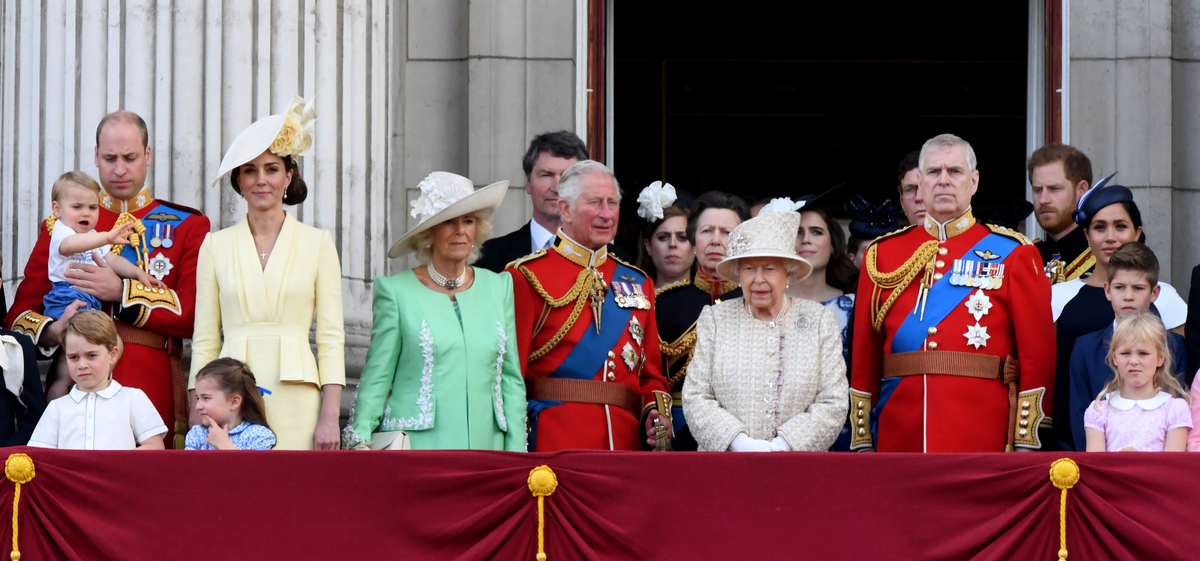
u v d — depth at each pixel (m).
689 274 28.48
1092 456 20.19
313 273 23.38
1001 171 53.31
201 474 20.67
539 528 20.48
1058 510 20.12
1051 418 23.33
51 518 20.56
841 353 23.27
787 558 20.31
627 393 24.27
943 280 23.69
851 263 29.09
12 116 29.52
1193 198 32.41
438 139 33.31
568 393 23.94
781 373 22.97
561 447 23.64
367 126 31.38
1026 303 23.23
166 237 25.03
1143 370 22.22
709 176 54.09
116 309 24.11
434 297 23.31
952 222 23.95
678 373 26.27
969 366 23.22
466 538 20.56
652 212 27.94
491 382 23.12
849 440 25.95
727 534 20.39
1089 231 26.06
